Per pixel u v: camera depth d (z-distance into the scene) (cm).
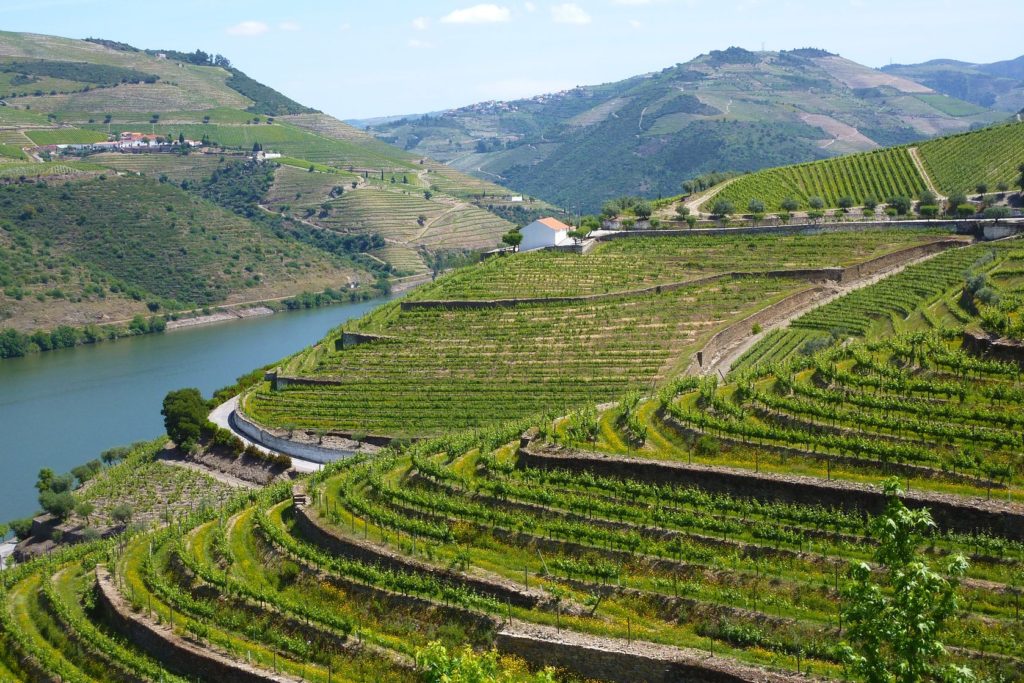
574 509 7269
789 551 6219
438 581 6669
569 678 5494
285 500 9450
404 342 15825
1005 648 5050
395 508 8150
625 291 16825
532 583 6444
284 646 6612
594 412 9262
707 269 18025
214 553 8319
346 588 7094
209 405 15800
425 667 4528
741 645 5547
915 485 6656
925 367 8794
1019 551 5712
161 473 13388
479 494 7919
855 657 3966
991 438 6975
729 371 12925
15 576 9112
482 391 13612
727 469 7112
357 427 13250
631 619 5941
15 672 7262
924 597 3834
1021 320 9062
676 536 6644
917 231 18625
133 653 6894
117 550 9038
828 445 7312
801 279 16725
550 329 15525
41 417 18525
